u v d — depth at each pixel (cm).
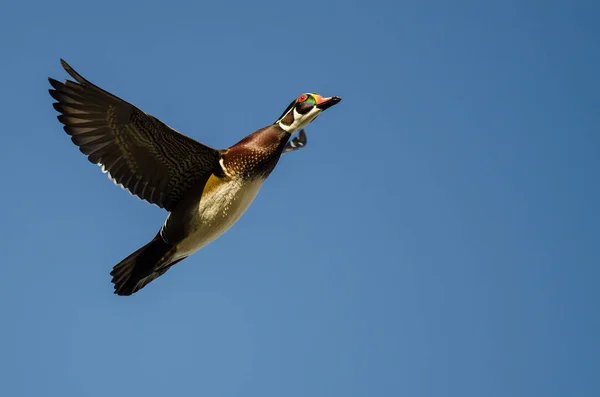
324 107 1422
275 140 1407
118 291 1388
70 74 1233
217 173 1357
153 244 1373
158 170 1352
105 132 1311
